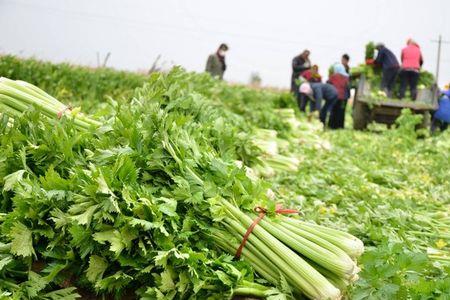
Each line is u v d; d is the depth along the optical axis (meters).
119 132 3.43
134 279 2.91
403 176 7.21
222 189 3.23
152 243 2.88
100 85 12.65
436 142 10.88
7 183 3.17
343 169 7.04
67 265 2.94
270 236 3.08
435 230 4.54
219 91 10.24
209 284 2.86
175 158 3.29
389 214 4.56
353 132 13.44
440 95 15.33
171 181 3.31
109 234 2.79
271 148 6.04
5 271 2.91
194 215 3.14
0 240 3.05
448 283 2.72
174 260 2.80
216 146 4.19
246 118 9.13
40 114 3.84
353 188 5.64
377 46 14.95
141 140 3.35
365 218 4.46
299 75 18.58
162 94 4.51
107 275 2.94
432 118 15.70
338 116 16.83
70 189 3.02
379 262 2.84
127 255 2.85
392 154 9.39
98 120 4.12
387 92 14.95
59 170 3.37
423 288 2.73
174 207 2.98
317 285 2.92
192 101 4.81
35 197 2.96
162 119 3.42
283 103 13.33
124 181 3.04
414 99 14.83
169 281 2.77
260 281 3.04
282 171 6.09
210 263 2.90
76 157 3.40
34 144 3.49
